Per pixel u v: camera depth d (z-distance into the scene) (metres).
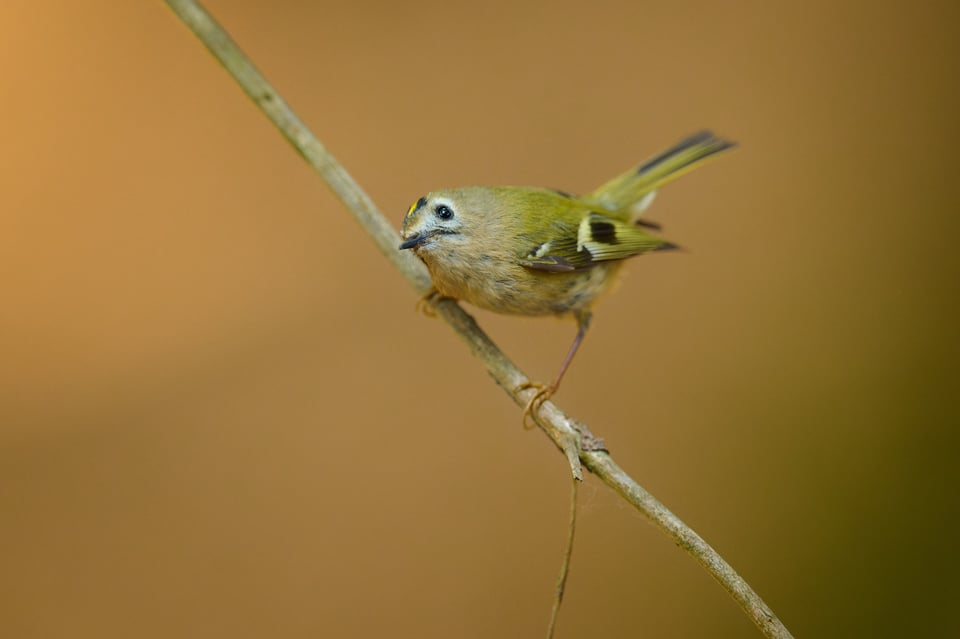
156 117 8.83
